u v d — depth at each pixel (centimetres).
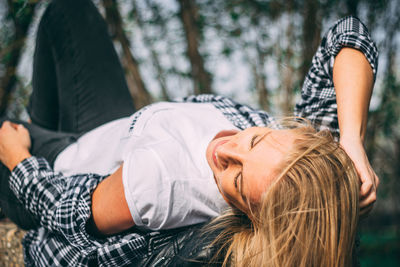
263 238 88
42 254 111
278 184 82
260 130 91
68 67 155
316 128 121
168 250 103
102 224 101
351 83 99
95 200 101
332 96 115
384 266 374
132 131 115
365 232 398
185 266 98
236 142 92
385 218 394
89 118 155
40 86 161
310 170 82
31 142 135
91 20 159
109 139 127
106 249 103
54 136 141
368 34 110
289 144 86
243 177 86
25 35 241
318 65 118
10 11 231
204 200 104
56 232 107
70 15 155
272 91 290
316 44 241
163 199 96
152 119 115
